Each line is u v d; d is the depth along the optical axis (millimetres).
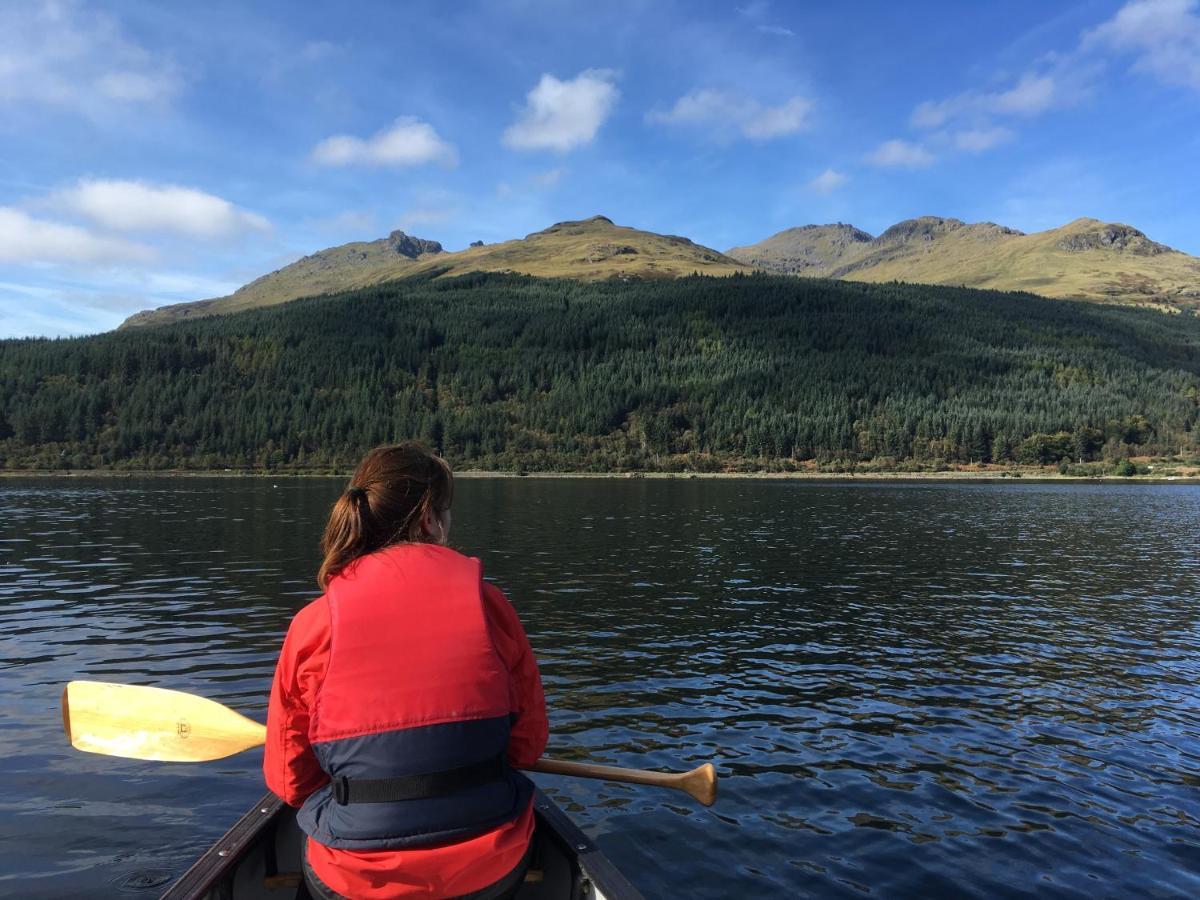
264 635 16203
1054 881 7207
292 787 3035
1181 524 48250
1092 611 20125
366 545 3221
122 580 23359
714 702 12305
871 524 47031
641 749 10328
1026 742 10773
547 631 17188
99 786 8914
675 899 6816
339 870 2803
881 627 17938
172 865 7211
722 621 18375
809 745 10547
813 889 7020
